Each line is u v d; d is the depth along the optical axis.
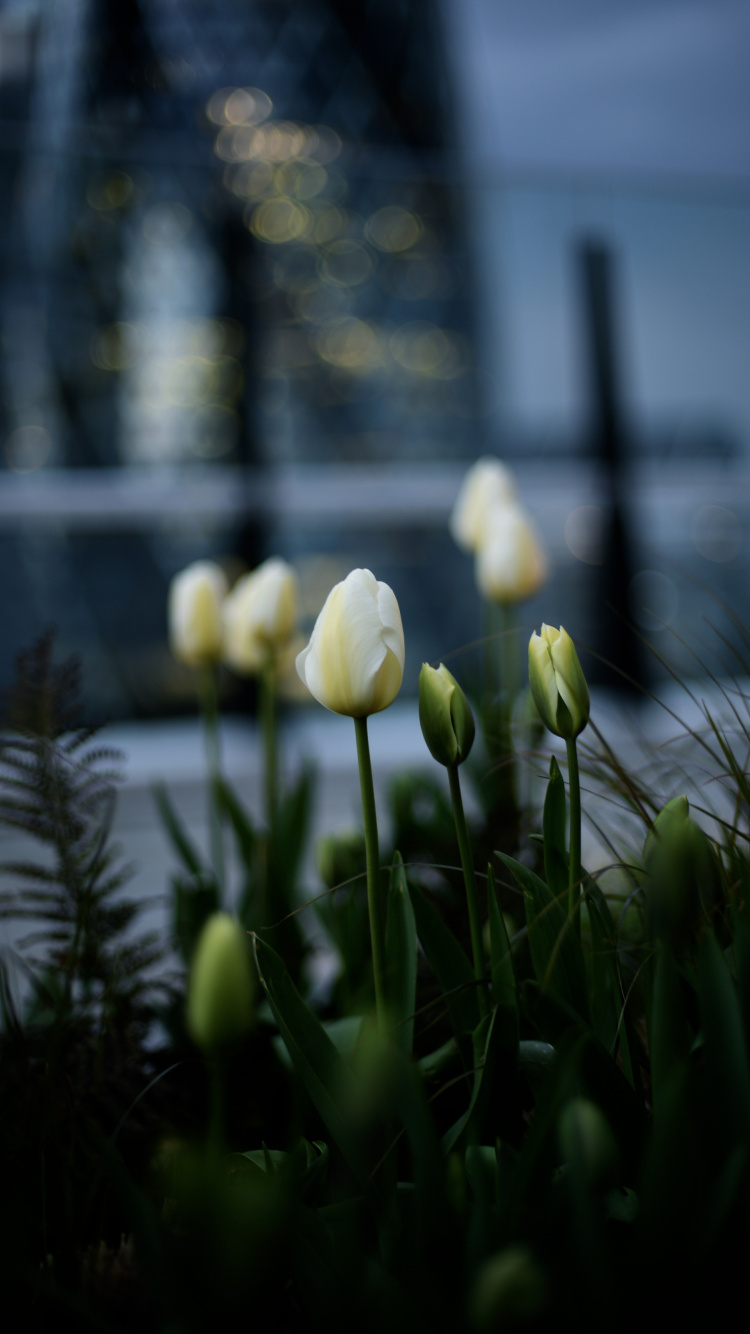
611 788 0.98
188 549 3.33
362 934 1.07
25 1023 0.96
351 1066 0.85
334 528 3.46
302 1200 0.78
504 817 1.18
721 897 0.87
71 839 0.94
